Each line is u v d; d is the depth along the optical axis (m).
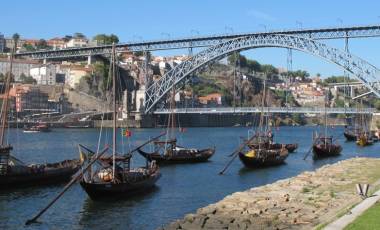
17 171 55.16
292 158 100.94
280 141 165.38
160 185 59.44
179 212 43.94
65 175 60.12
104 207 45.44
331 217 29.33
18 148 116.50
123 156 52.84
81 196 50.91
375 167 64.12
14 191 53.53
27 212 44.03
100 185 46.97
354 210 29.81
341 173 56.59
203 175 70.25
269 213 33.31
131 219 41.16
